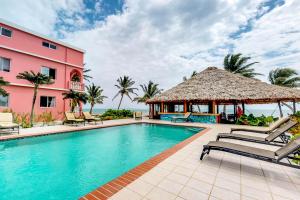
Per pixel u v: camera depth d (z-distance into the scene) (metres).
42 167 5.20
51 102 16.20
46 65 15.70
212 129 10.75
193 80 19.36
